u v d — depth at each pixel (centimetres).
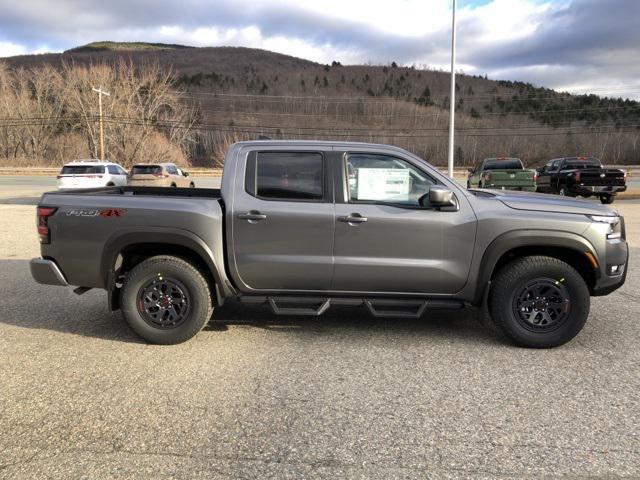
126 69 6519
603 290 492
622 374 427
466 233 481
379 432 335
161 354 473
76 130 6619
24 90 6669
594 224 479
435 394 390
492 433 334
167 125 7081
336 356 468
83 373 428
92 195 507
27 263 880
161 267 487
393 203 489
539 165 9012
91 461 302
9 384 405
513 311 485
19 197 2358
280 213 485
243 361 456
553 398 383
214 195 610
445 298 498
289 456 308
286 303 513
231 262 493
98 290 712
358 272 488
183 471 292
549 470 293
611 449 315
